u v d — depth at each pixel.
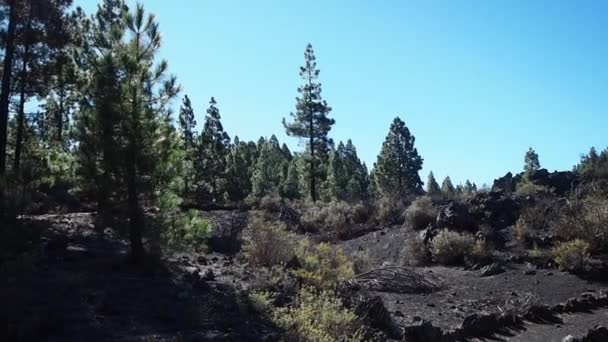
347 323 8.71
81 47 11.11
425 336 9.59
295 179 68.75
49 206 18.64
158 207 11.00
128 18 10.98
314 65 47.44
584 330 11.17
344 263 13.88
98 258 11.65
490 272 16.17
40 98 21.06
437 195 26.50
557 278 15.27
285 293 9.91
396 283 13.88
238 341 7.25
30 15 19.41
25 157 20.84
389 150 59.75
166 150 10.83
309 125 47.28
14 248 11.24
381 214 25.02
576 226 17.42
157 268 10.70
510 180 28.47
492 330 10.87
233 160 63.94
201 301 8.73
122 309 8.02
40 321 7.04
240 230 17.47
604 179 23.20
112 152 10.24
